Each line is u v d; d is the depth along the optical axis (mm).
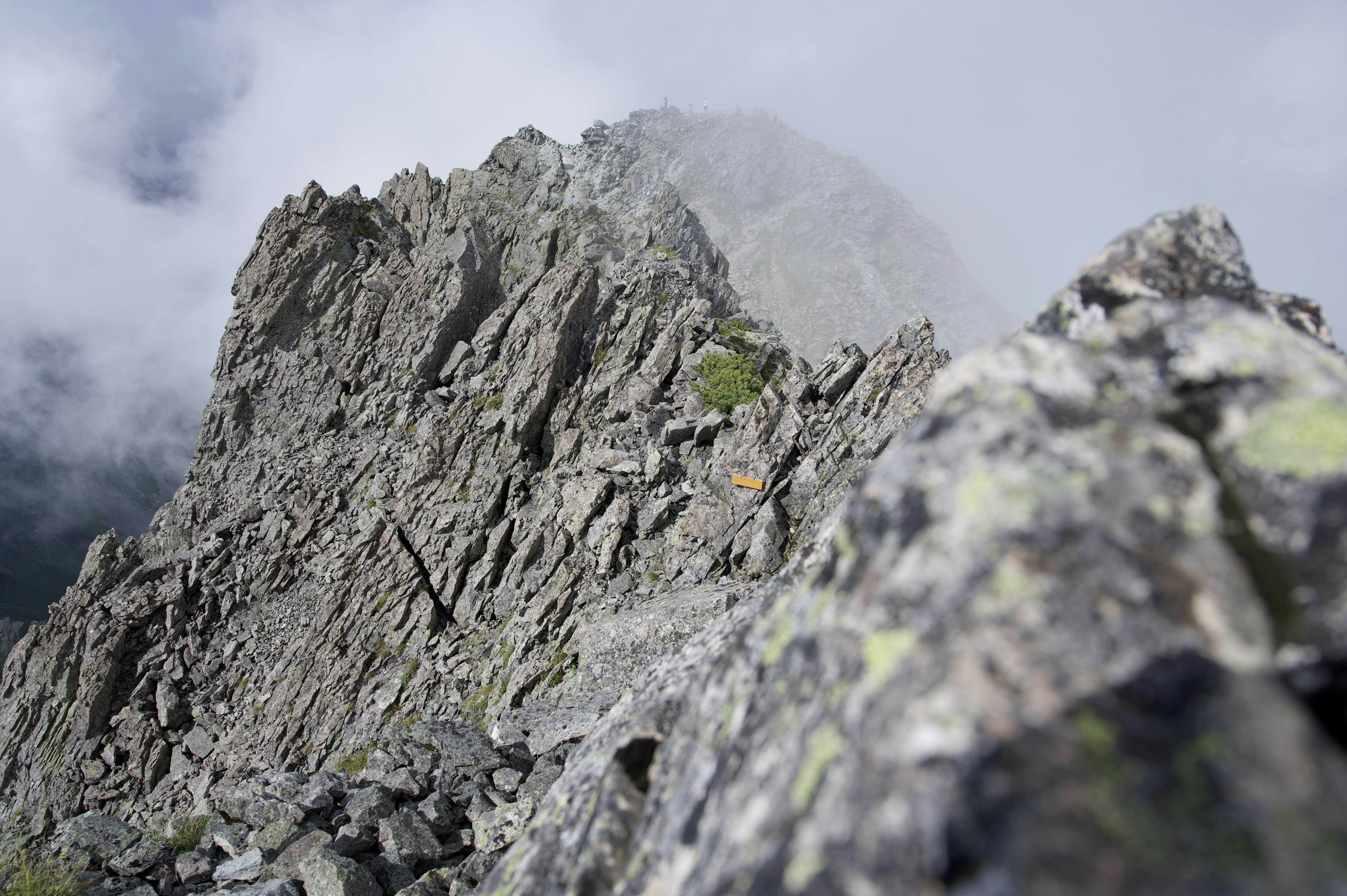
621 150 57812
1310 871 1146
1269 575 1651
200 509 33875
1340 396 1870
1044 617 1551
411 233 46156
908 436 2369
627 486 27141
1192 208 2809
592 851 2699
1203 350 2096
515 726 17875
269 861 10203
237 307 38469
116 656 28500
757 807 1897
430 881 9289
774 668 2361
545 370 32531
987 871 1243
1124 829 1230
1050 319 2615
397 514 30734
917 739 1444
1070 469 1839
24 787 26125
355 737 25078
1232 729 1334
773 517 22797
